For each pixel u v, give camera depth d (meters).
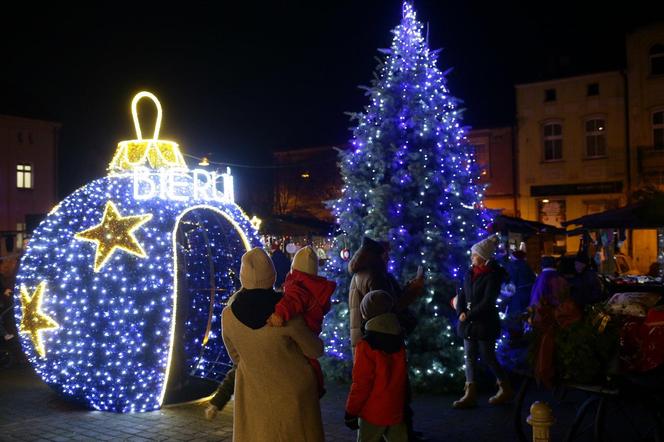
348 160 8.90
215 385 8.03
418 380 7.81
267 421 3.64
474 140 29.94
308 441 3.70
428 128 8.48
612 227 14.21
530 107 29.05
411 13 9.04
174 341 7.65
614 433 5.99
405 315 5.85
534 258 23.14
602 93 27.73
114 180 7.52
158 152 7.70
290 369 3.70
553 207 28.47
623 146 27.25
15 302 7.42
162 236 7.03
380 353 4.36
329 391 7.90
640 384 4.50
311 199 33.97
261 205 34.78
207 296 9.17
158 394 6.96
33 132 32.75
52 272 7.11
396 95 8.75
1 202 31.17
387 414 4.32
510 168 29.23
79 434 6.19
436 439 5.90
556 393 7.49
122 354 6.77
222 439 5.97
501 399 7.09
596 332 4.70
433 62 9.02
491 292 6.80
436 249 8.15
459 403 6.97
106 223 6.97
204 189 7.87
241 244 8.62
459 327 7.04
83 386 6.92
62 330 6.94
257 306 3.73
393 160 8.54
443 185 8.43
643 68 27.00
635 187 26.80
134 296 6.80
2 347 9.92
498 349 7.60
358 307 5.99
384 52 8.99
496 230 18.08
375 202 8.29
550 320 4.92
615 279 13.77
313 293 4.04
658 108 26.67
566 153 28.31
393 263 8.20
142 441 5.94
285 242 22.66
